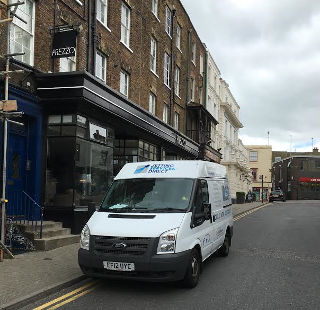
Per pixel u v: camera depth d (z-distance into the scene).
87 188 12.55
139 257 6.13
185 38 27.70
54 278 6.85
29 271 7.32
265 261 9.16
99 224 6.70
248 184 69.06
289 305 5.85
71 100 11.53
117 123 14.95
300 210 29.00
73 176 11.62
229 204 10.49
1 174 9.89
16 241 9.42
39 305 5.69
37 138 11.53
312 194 67.38
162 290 6.57
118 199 7.60
